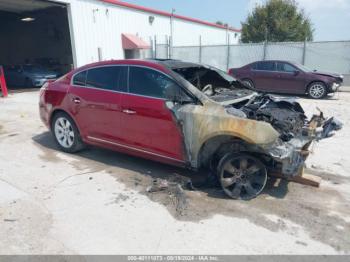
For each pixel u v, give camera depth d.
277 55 17.52
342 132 6.70
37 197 3.77
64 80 5.18
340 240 2.95
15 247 2.84
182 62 4.61
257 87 13.09
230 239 2.96
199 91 3.82
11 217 3.31
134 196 3.79
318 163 4.92
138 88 4.19
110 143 4.64
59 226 3.16
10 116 8.62
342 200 3.71
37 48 23.59
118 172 4.52
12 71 16.78
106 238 2.98
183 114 3.73
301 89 12.18
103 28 17.94
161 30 23.53
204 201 3.67
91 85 4.74
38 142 6.05
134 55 20.95
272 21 30.41
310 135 3.77
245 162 3.63
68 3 15.45
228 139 3.65
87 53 17.02
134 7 20.17
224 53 19.08
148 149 4.21
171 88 3.88
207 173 4.44
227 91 4.66
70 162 4.94
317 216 3.36
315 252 2.78
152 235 3.03
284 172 3.41
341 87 15.18
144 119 4.09
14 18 22.75
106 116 4.52
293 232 3.07
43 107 5.50
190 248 2.84
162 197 3.76
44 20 22.25
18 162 4.96
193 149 3.78
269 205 3.59
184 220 3.28
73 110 4.95
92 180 4.25
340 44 15.66
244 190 3.78
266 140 3.31
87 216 3.35
